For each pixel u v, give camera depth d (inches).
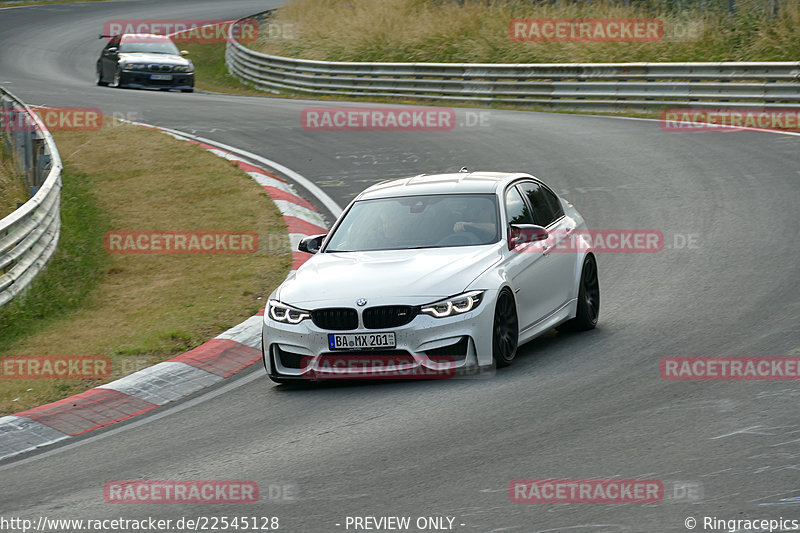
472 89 4089.6
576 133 3100.4
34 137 2452.0
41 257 1888.5
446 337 1137.4
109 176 2689.5
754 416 945.5
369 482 858.1
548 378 1139.9
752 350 1179.9
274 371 1200.8
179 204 2370.8
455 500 799.1
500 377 1160.2
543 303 1291.8
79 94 4291.3
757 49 3929.6
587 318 1378.0
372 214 1336.1
